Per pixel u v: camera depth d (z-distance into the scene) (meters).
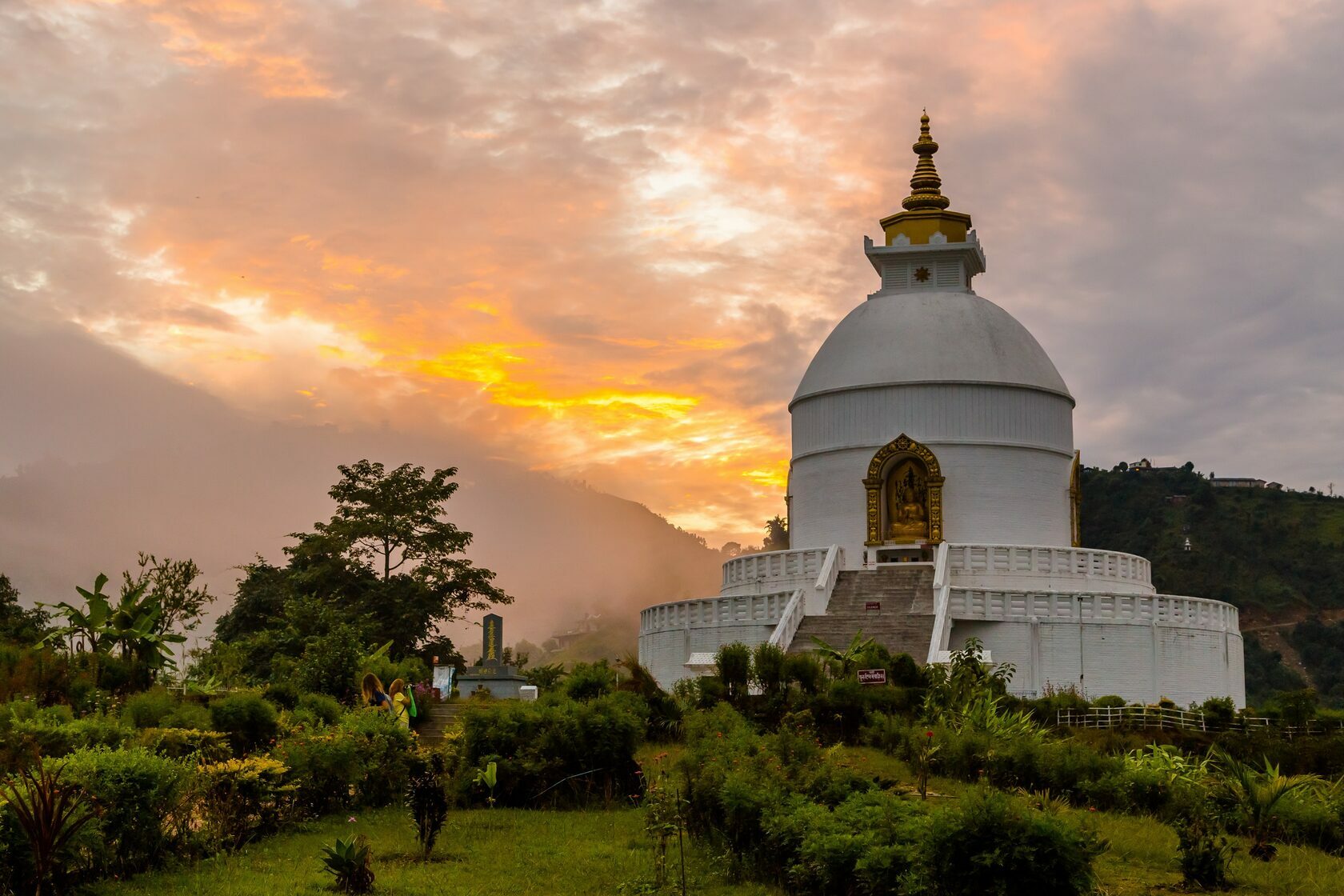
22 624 63.62
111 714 33.66
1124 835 25.94
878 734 37.16
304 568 76.88
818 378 70.94
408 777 29.42
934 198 74.69
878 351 69.44
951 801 23.36
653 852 23.86
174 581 50.53
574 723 30.44
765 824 22.33
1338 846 26.72
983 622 56.59
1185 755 37.56
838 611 58.38
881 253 72.94
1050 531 68.44
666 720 39.78
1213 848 22.95
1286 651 133.75
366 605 72.38
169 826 23.34
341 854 21.12
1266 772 32.50
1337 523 148.12
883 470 67.94
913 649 53.88
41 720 27.50
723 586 68.12
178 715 31.30
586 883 21.97
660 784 24.00
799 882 21.27
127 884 20.97
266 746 30.75
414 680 50.97
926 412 67.75
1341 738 38.09
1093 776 30.28
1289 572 142.62
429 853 23.84
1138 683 56.84
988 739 32.72
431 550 75.94
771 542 132.50
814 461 70.00
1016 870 18.94
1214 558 144.75
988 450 67.50
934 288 72.88
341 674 48.22
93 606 41.91
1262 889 22.58
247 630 75.88
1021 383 68.62
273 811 25.80
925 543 66.62
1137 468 163.12
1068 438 71.06
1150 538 150.00
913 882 19.30
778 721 39.53
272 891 20.72
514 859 23.70
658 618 63.91
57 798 20.45
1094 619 56.72
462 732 32.22
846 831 20.92
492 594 76.38
